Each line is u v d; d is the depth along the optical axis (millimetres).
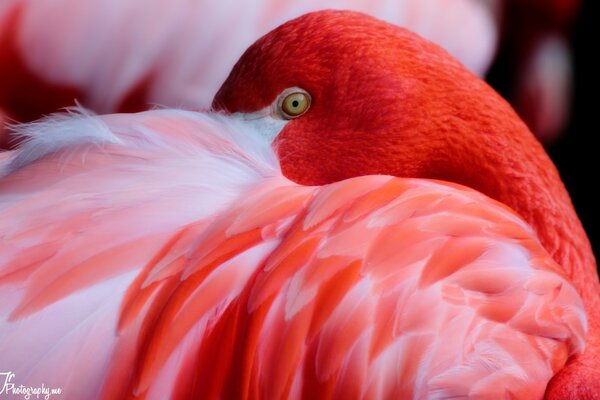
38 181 2004
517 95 2395
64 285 1979
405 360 1971
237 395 1972
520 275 1992
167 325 1976
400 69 2080
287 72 2076
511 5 2363
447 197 2002
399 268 1980
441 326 1976
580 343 2000
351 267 1979
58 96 2246
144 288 1981
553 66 2393
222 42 2258
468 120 2084
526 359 1983
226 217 1995
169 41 2252
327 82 2076
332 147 2080
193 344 1978
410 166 2082
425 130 2082
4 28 2230
